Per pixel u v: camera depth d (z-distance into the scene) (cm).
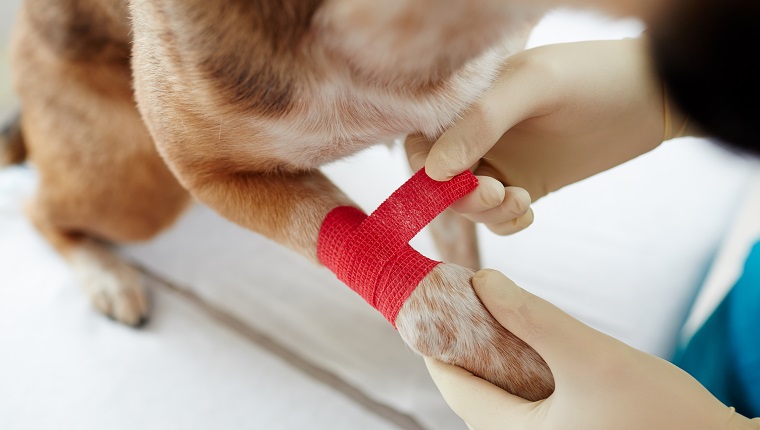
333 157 80
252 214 82
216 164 81
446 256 113
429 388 112
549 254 132
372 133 77
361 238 69
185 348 122
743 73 38
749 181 140
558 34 135
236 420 110
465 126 74
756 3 35
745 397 102
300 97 70
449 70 68
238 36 65
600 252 132
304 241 77
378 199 145
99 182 125
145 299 129
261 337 125
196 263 138
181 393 114
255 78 68
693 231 135
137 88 83
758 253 107
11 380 115
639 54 87
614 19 47
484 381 70
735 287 109
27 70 123
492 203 74
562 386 66
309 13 63
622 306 124
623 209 140
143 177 124
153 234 137
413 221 69
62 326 125
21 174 159
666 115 90
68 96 121
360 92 70
